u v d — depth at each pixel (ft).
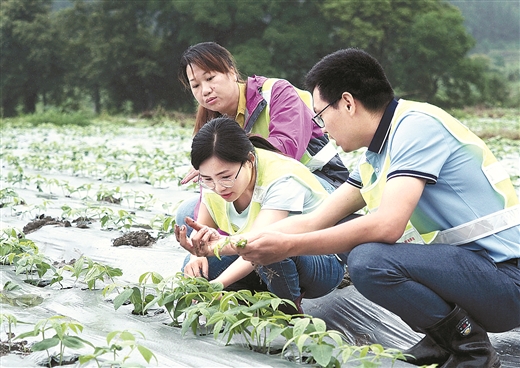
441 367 11.96
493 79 185.57
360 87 12.17
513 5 358.23
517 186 32.73
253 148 13.65
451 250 11.93
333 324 14.65
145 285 14.12
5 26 176.96
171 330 13.32
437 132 11.98
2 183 32.68
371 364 10.37
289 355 12.09
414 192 11.73
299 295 14.30
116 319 13.97
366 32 160.86
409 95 173.37
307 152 17.30
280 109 16.80
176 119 130.52
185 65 16.79
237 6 162.40
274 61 166.50
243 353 12.12
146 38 173.17
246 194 14.11
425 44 169.27
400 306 11.91
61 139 72.90
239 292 12.71
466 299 11.91
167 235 21.47
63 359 11.57
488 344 11.98
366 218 11.83
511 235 12.17
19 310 14.37
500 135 72.38
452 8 178.81
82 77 182.80
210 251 12.69
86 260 15.76
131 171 36.37
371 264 11.70
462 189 12.05
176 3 163.73
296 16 166.81
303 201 14.06
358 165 13.29
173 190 31.58
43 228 22.08
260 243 11.82
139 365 10.42
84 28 184.55
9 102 184.14
